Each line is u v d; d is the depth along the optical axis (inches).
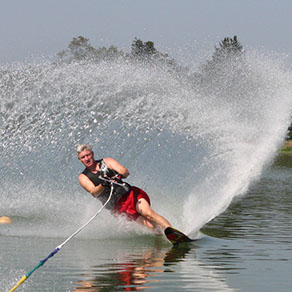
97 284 780.6
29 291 749.3
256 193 2137.1
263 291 747.4
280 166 4244.6
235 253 995.3
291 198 1948.8
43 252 1005.2
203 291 747.4
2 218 1328.7
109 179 1126.4
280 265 895.7
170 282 790.5
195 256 968.9
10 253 995.3
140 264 904.3
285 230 1250.6
